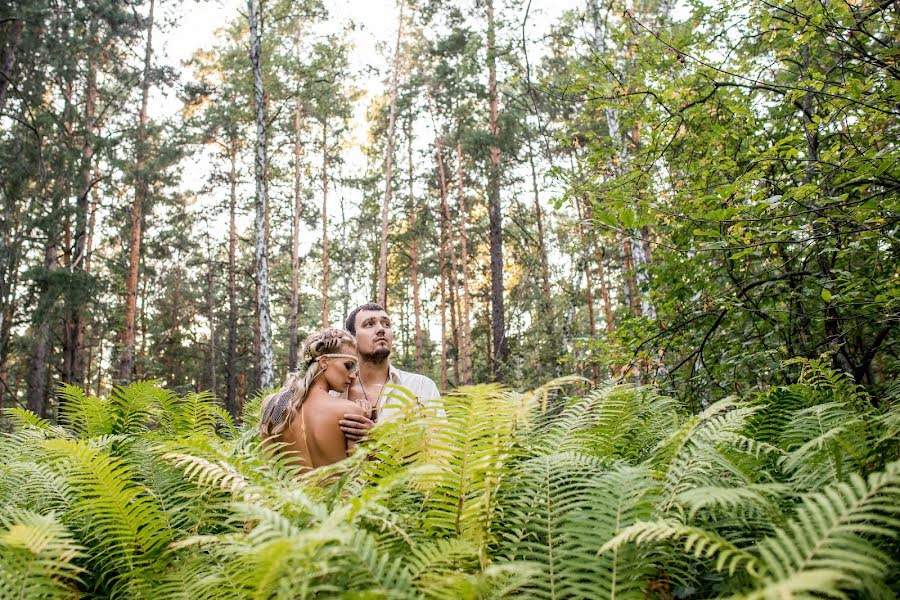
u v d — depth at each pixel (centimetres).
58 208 1572
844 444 195
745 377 498
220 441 289
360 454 190
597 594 155
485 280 2956
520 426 263
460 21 1903
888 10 404
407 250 3128
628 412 297
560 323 1658
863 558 119
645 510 176
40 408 1936
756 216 398
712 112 506
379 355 378
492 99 1920
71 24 1538
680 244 479
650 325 527
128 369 1986
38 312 1541
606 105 522
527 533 193
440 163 2602
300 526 182
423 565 154
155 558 218
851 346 502
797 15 396
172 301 3625
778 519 161
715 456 204
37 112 1638
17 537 173
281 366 3584
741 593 152
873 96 379
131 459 305
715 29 515
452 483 181
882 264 413
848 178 403
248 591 164
